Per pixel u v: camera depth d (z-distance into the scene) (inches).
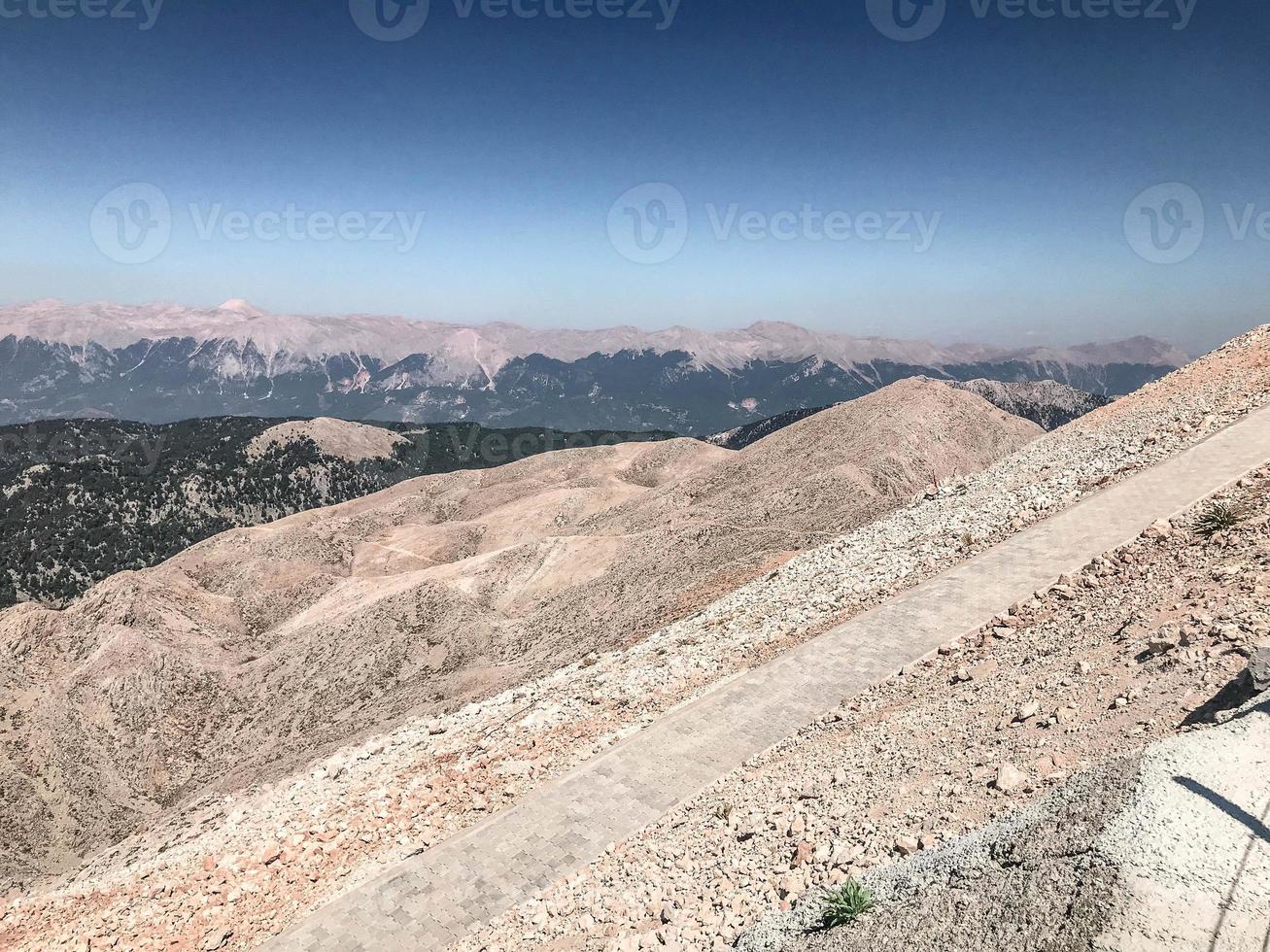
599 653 1390.3
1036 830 308.5
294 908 614.9
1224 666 398.9
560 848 587.8
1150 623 513.3
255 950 539.5
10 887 2164.1
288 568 4945.9
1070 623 603.5
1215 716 352.5
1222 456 868.0
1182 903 230.2
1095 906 240.5
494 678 1845.5
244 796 1242.0
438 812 720.3
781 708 710.5
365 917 548.1
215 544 5216.5
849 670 736.3
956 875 312.7
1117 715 413.1
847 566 1124.5
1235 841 250.8
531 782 728.3
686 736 703.1
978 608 749.9
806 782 528.4
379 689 2551.7
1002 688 535.8
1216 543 601.0
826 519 2411.4
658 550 2578.7
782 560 1537.9
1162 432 1033.5
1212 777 288.2
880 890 339.3
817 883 382.3
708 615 1238.9
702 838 514.0
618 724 815.7
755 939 350.6
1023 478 1162.0
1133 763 314.0
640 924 427.5
